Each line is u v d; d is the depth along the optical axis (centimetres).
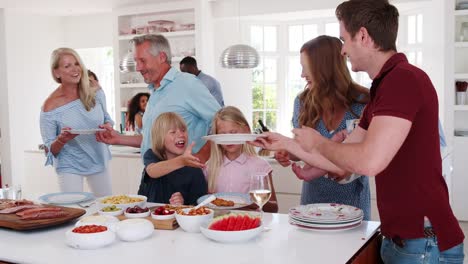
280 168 420
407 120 147
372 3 159
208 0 637
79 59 336
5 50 688
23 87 714
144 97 652
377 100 156
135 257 162
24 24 716
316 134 164
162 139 264
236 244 174
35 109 732
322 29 711
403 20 629
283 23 732
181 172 262
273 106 746
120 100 693
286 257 158
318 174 225
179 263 155
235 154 269
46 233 194
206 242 177
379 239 192
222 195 236
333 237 180
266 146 209
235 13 644
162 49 295
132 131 657
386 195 163
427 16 572
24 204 221
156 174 245
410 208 157
